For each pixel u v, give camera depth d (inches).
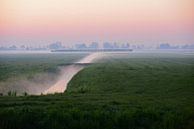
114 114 826.8
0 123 768.9
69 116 804.0
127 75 2193.7
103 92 1370.6
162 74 2242.9
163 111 877.2
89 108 920.3
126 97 1161.4
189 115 834.8
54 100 1080.8
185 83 1625.2
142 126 787.4
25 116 792.9
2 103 986.1
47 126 762.8
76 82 1974.7
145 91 1360.7
